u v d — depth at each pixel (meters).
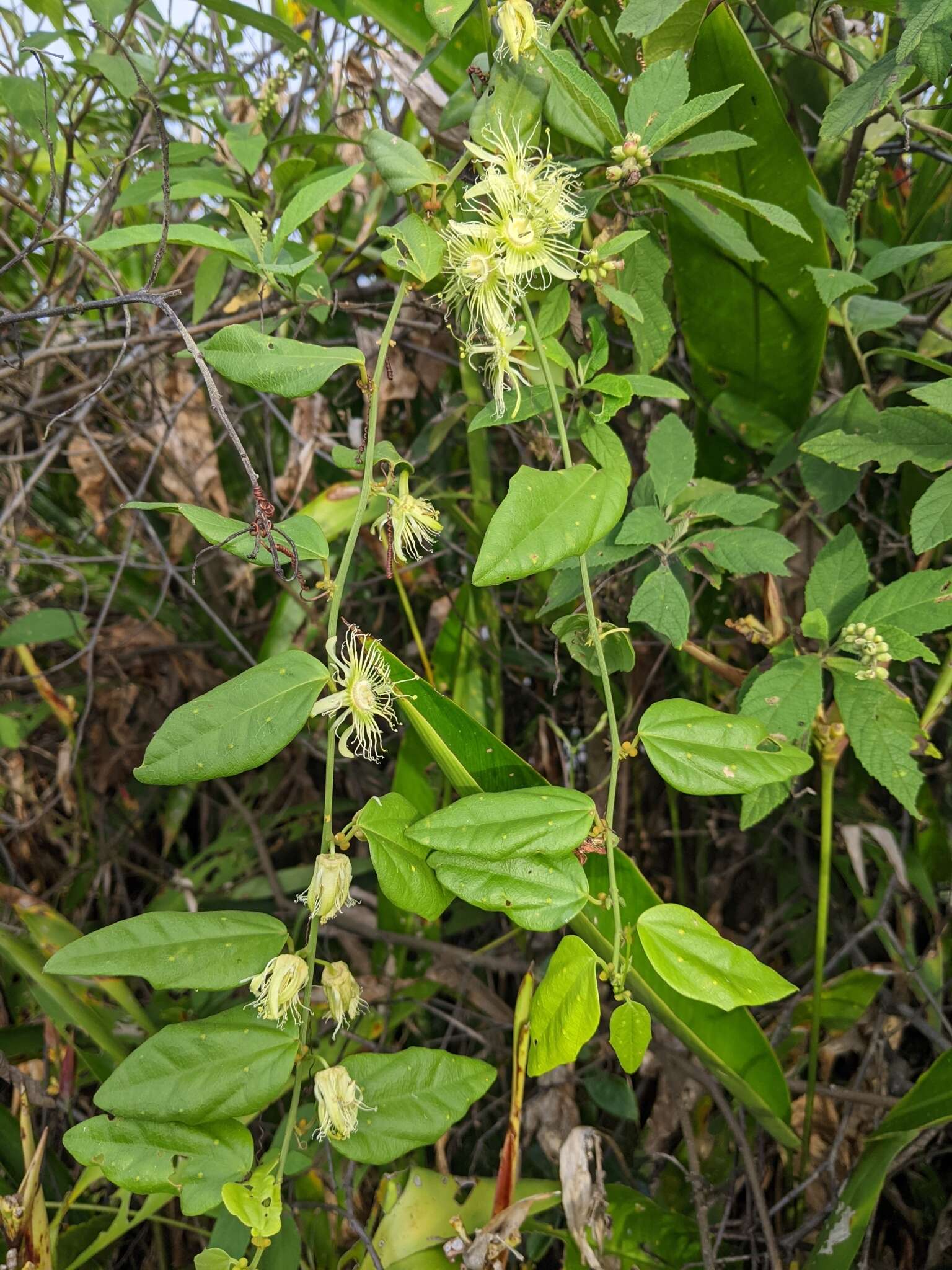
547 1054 0.56
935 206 1.05
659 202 0.89
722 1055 0.84
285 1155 0.59
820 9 0.88
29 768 1.42
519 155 0.62
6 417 1.26
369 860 1.30
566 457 0.63
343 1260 0.88
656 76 0.69
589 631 0.75
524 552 0.52
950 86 0.99
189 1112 0.56
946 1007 1.04
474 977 1.19
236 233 1.00
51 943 1.01
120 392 1.21
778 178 0.86
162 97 1.08
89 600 1.54
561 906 0.57
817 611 0.75
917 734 0.71
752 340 0.96
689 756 0.59
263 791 1.48
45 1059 1.05
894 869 1.00
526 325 0.67
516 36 0.64
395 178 0.67
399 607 1.44
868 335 1.06
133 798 1.48
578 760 1.31
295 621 1.26
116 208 0.93
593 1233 0.85
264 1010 0.56
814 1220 0.91
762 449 1.02
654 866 1.27
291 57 1.17
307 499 1.45
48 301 1.07
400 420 1.43
